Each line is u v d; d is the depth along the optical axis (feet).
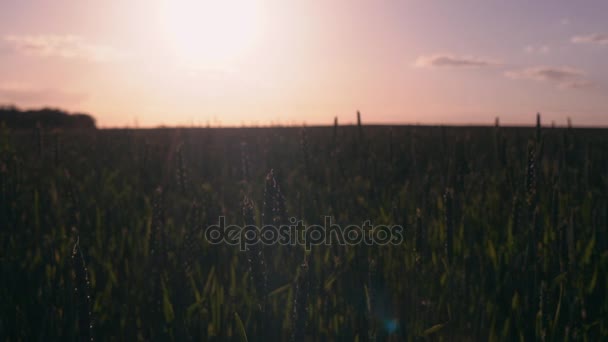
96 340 9.93
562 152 22.71
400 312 10.67
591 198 16.97
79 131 56.34
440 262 12.49
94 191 21.67
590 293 10.77
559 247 11.35
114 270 12.53
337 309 10.27
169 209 17.78
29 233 15.34
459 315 11.07
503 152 21.79
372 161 24.82
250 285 10.84
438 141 35.32
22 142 36.81
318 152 32.42
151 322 10.33
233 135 44.62
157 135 49.26
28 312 10.48
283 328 9.50
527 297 10.28
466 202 17.84
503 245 13.19
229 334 9.55
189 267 11.55
